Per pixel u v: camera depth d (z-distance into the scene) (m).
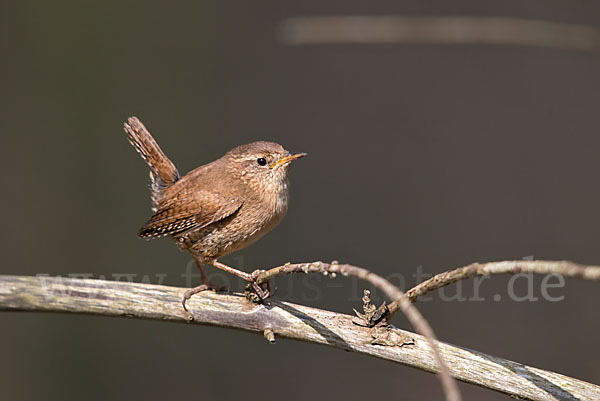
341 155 12.81
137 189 12.11
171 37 13.34
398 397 10.44
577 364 10.38
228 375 10.45
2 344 10.21
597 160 12.30
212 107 12.99
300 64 13.35
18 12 12.76
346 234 11.95
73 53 12.83
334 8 13.38
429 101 13.06
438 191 12.41
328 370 10.68
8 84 12.42
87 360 10.31
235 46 13.41
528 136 12.63
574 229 11.80
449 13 12.92
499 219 12.06
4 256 11.37
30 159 12.06
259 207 6.51
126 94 12.75
